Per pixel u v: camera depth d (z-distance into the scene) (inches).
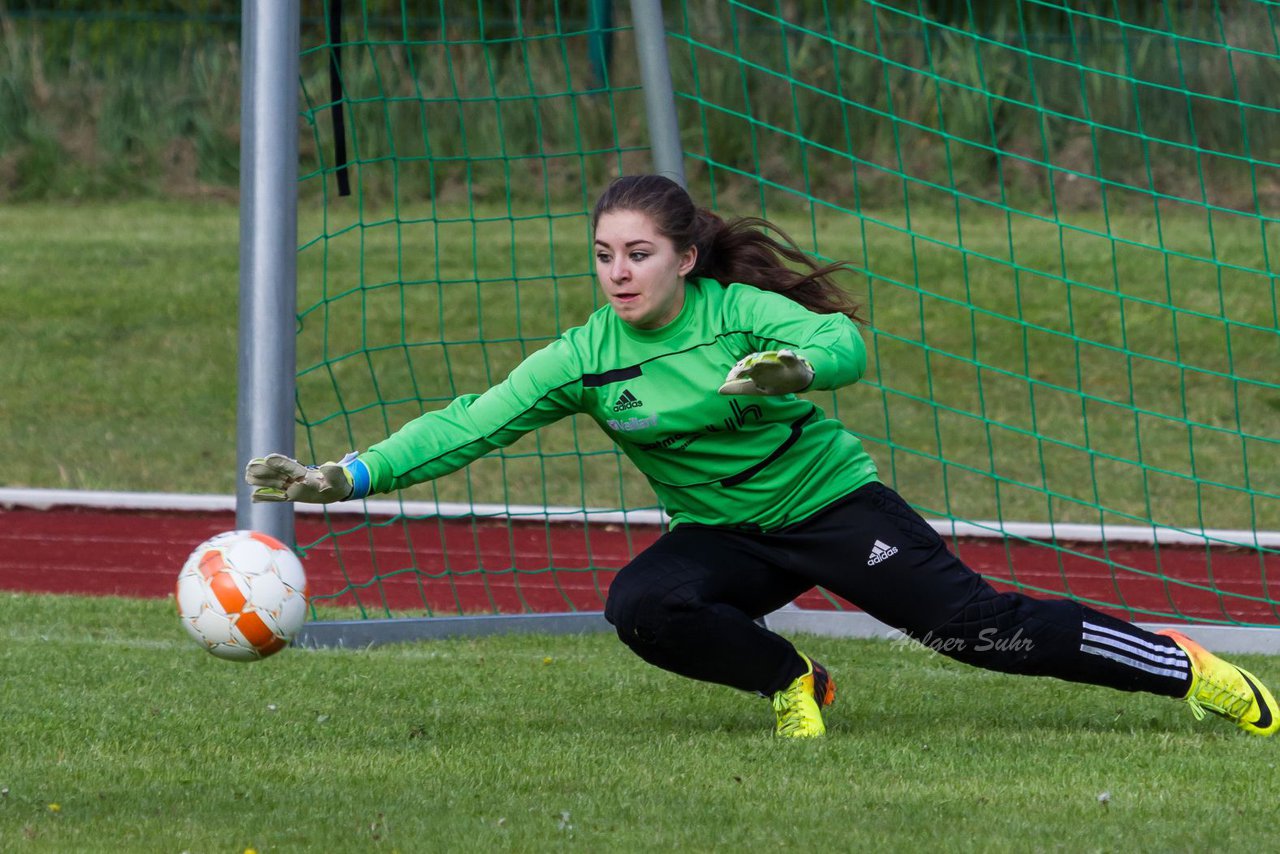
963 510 1274.6
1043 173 2354.8
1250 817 486.6
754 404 571.2
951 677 749.3
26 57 2655.0
